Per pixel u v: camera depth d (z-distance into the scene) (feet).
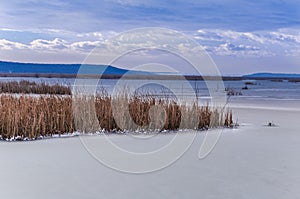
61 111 27.71
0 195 13.05
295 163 18.61
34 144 22.98
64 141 24.26
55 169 16.79
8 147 21.90
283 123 35.99
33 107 27.50
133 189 13.94
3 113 25.52
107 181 15.01
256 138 26.37
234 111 49.14
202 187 14.35
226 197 13.21
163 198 12.96
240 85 167.43
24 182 14.69
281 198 13.19
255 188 14.32
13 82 56.49
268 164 18.33
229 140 25.48
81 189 13.85
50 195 13.12
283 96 91.56
